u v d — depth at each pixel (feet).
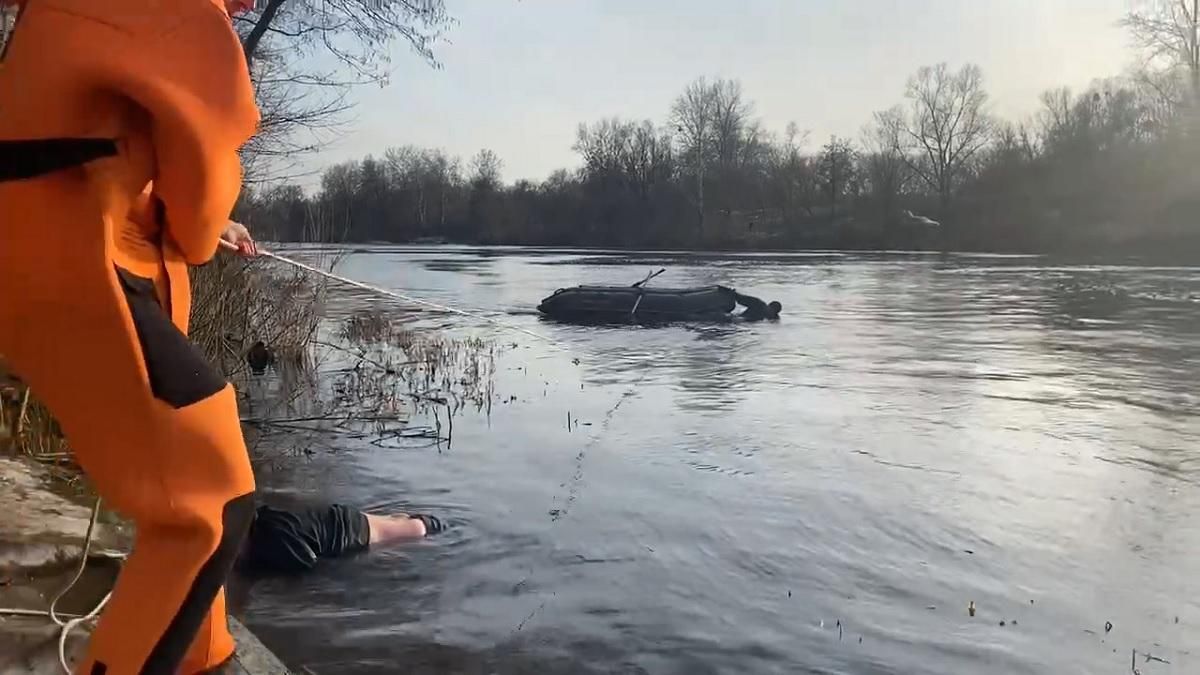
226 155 7.63
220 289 38.75
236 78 7.62
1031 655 16.10
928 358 52.65
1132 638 16.80
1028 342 59.06
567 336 65.10
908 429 33.83
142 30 7.27
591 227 270.46
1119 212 189.98
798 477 27.14
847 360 52.24
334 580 18.79
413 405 38.27
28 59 7.18
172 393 7.50
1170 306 81.10
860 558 20.58
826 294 96.63
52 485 18.54
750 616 17.43
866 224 225.97
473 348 56.39
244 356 38.75
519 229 277.64
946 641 16.51
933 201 229.86
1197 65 177.58
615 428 34.01
